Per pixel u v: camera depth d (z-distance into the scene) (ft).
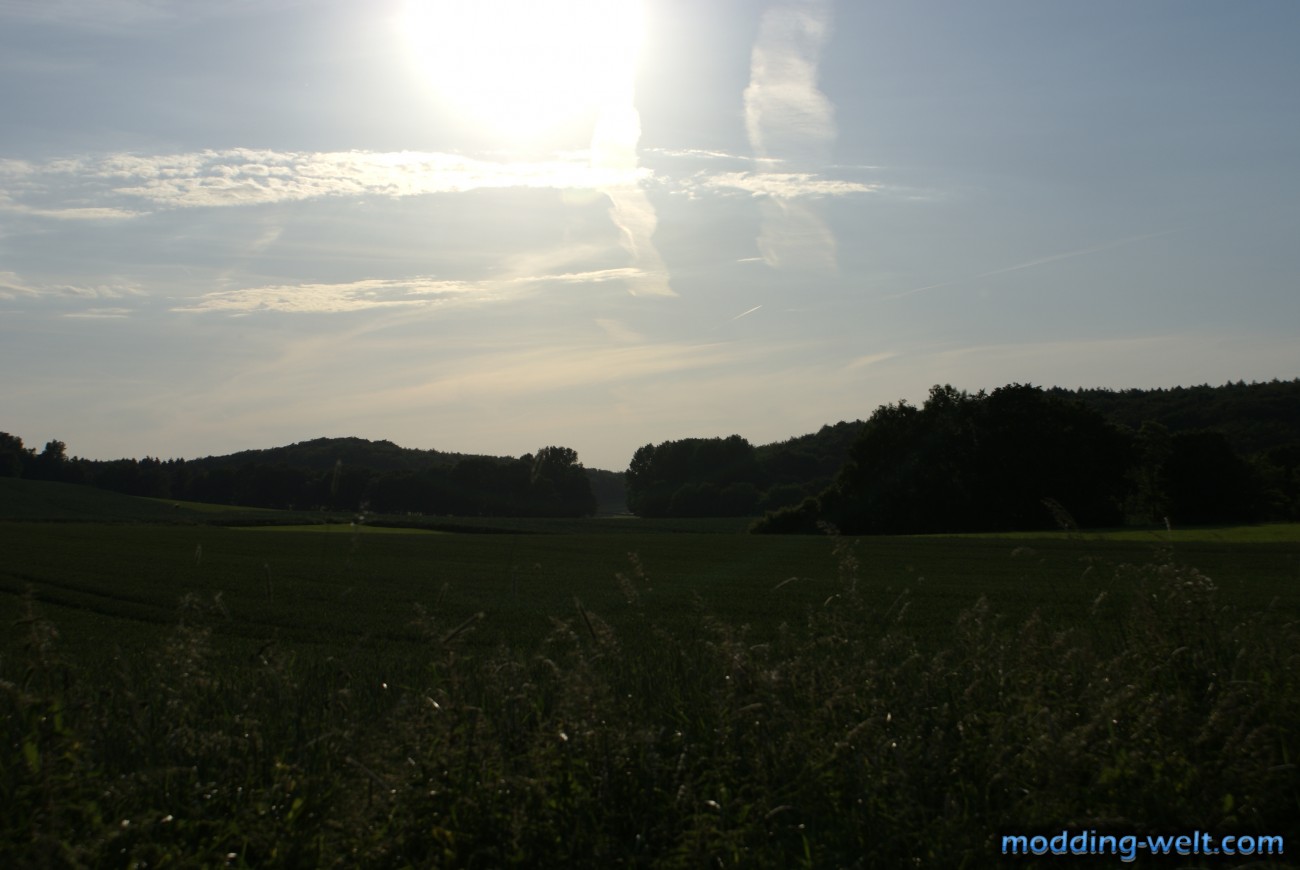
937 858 13.42
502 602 74.18
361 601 78.79
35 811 12.78
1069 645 20.98
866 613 23.02
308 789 14.17
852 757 15.20
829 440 446.19
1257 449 313.12
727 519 328.49
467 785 14.07
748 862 13.12
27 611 17.63
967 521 223.71
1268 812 15.29
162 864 12.37
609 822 13.73
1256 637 21.98
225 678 23.22
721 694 16.88
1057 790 14.58
